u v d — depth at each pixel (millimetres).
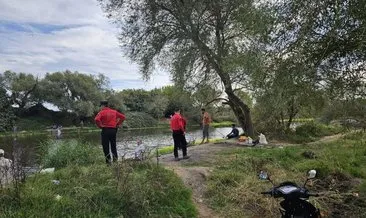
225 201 8641
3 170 7551
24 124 54469
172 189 8273
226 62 19062
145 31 21547
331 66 6656
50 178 7973
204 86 22672
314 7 5961
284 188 5648
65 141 11906
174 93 23859
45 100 62625
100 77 68125
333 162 11531
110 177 7934
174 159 12875
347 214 8227
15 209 6395
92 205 6926
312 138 24641
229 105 23172
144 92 69625
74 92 64062
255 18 7410
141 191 7484
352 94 6859
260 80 7289
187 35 20828
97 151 11445
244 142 19172
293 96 6789
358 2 5750
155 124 65688
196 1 20016
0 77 59250
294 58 6465
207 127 21281
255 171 10719
